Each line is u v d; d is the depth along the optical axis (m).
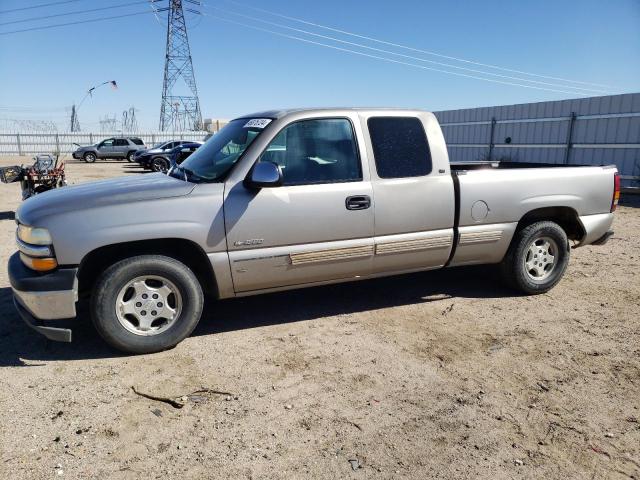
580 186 5.36
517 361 3.93
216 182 4.04
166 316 3.99
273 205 4.09
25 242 3.74
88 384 3.53
